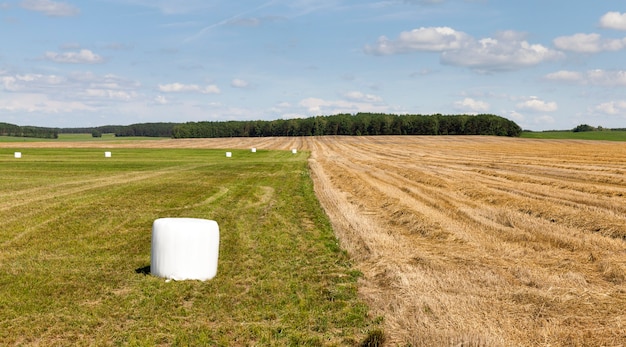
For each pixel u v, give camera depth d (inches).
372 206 796.0
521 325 294.4
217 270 424.2
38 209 722.8
